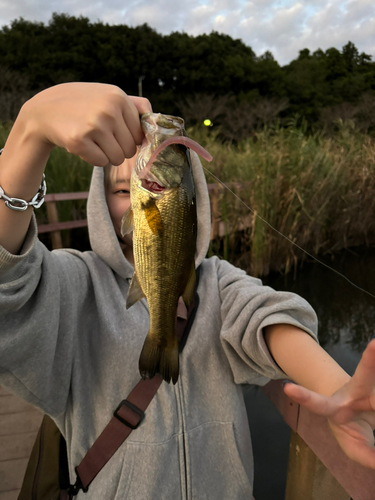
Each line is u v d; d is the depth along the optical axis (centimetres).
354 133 836
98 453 106
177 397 113
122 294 126
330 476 127
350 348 382
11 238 82
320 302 484
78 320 117
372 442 61
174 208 92
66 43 2797
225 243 570
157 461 104
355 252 653
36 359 95
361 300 488
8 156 77
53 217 528
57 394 108
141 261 93
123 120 73
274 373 109
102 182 125
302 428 120
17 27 2823
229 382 122
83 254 130
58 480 117
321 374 89
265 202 547
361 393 60
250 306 113
